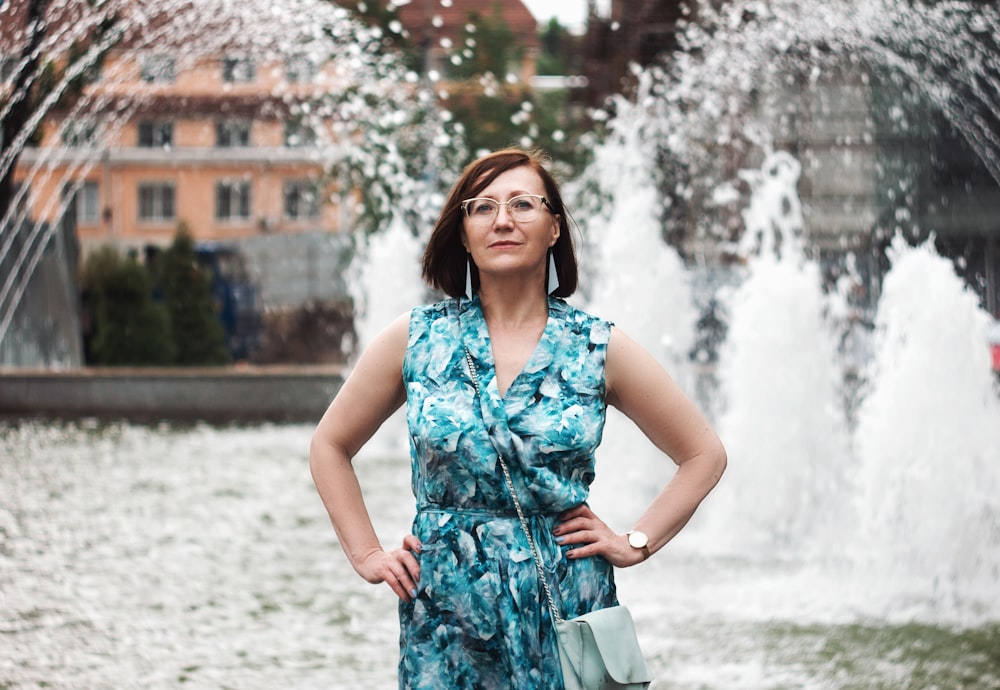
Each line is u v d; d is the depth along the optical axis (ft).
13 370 64.49
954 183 76.95
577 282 8.77
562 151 91.15
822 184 77.51
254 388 57.57
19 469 36.73
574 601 7.96
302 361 100.94
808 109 75.00
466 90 87.86
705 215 67.00
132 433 48.65
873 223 77.71
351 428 8.41
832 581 21.89
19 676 15.67
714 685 15.64
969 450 23.41
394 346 8.36
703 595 20.90
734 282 67.26
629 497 30.63
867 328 53.11
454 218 8.57
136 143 150.51
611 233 38.06
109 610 19.42
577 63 106.52
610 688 7.80
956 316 23.68
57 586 21.09
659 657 16.99
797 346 28.07
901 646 17.75
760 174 57.57
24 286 65.92
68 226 72.79
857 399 39.58
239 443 45.21
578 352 8.21
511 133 87.86
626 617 7.93
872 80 54.90
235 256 101.76
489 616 7.89
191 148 148.77
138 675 15.83
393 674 16.05
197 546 24.98
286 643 17.53
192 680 15.64
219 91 98.07
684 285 38.63
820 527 27.50
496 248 8.28
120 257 79.20
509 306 8.38
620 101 55.01
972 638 18.26
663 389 8.32
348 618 19.07
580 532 8.00
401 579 7.96
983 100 45.75
